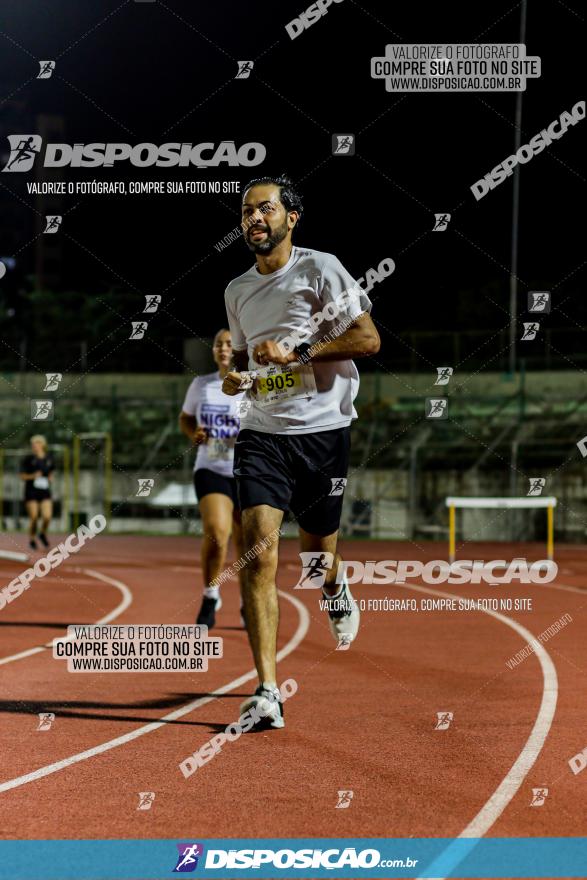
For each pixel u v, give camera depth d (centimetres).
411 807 692
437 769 795
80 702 1092
